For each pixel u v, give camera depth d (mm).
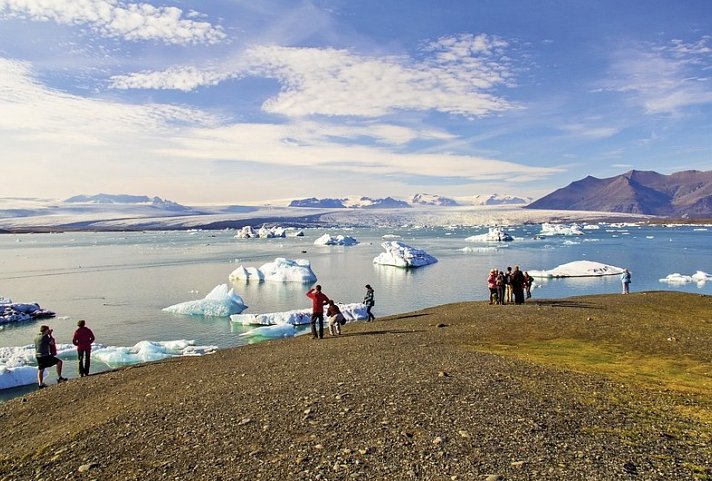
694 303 37781
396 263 95812
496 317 31844
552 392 14711
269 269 78500
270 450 11164
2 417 18109
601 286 64062
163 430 13297
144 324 44406
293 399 14906
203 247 175375
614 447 10578
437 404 13570
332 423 12523
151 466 10977
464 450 10484
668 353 21891
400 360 19812
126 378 22062
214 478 10016
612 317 31000
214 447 11672
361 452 10609
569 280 70750
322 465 10141
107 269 98562
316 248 163375
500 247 145875
